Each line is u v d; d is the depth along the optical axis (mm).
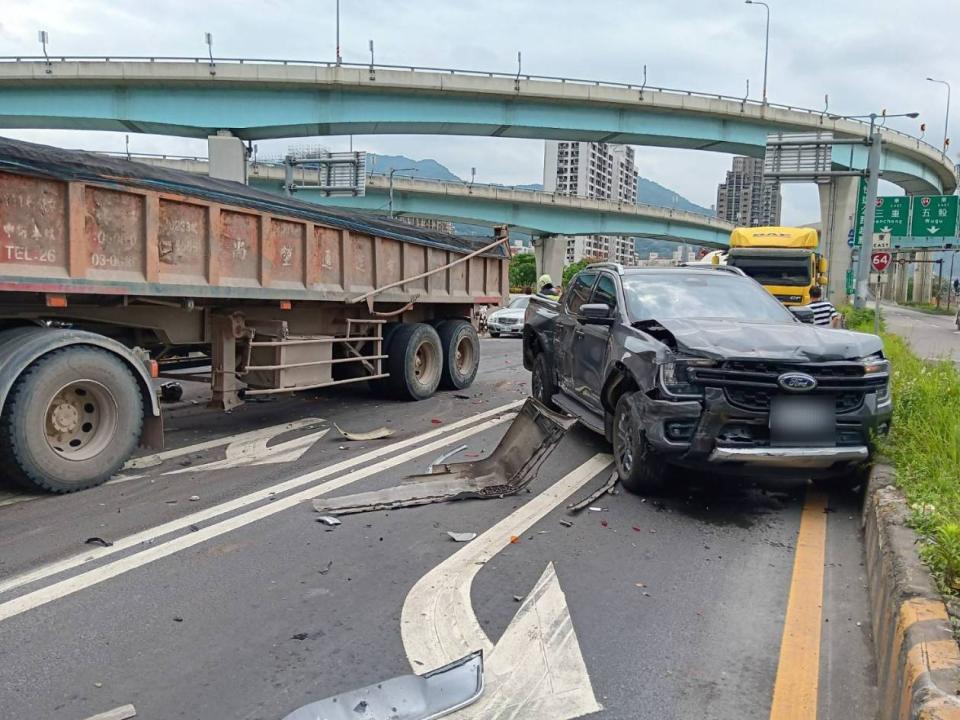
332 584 4355
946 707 2441
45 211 5617
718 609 4125
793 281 22234
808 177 26547
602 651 3646
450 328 11805
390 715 3068
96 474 6066
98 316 6680
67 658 3490
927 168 53875
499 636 3779
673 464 5859
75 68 33000
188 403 10242
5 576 4387
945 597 3334
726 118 39500
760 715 3143
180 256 6738
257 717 3064
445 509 5816
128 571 4484
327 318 9234
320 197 50938
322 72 34219
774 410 5453
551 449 6332
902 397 7293
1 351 5570
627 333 6621
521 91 36156
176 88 34625
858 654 3656
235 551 4832
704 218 67125
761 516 5738
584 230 60281
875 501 4996
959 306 37750
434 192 53469
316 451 7590
